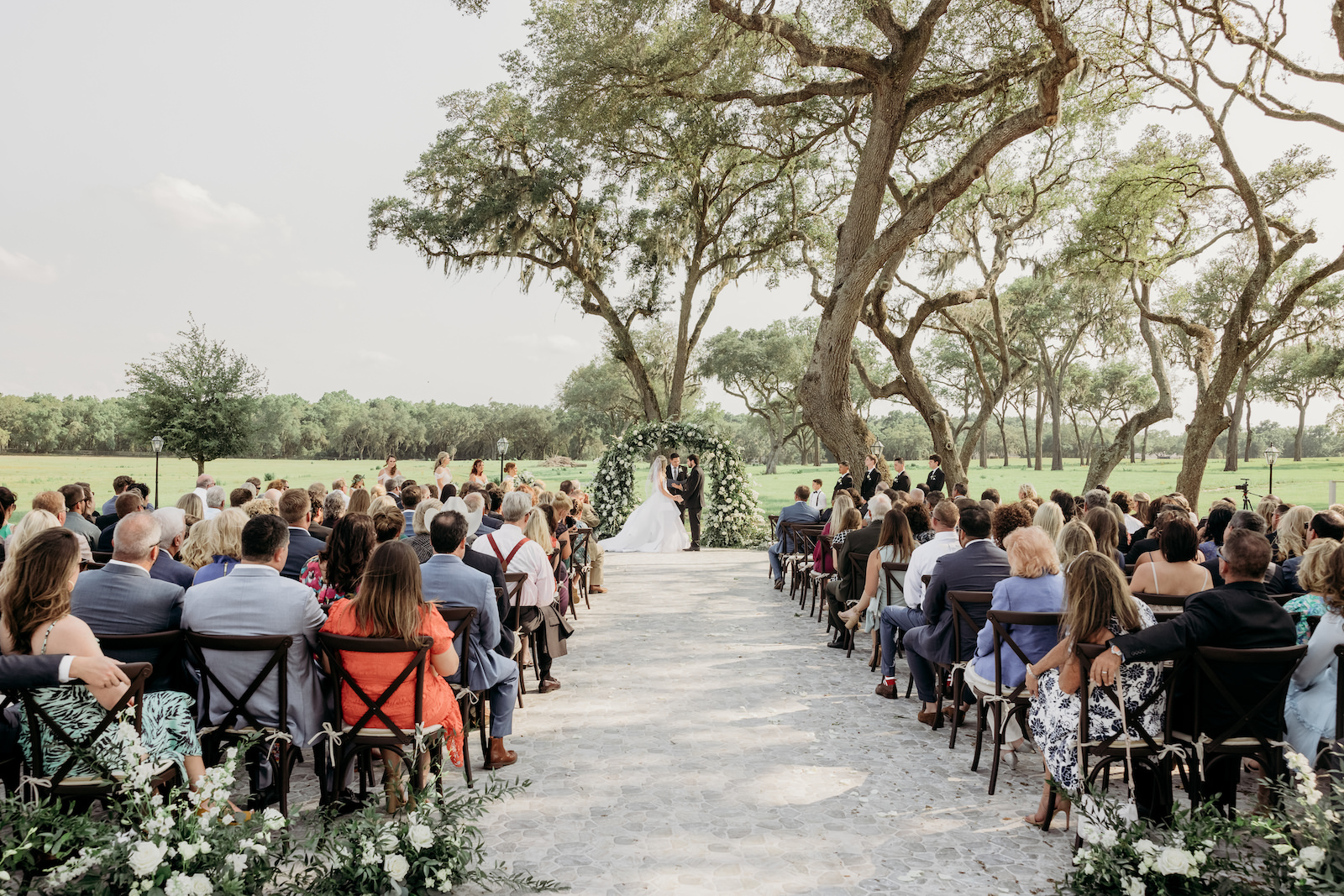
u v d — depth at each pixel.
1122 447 20.50
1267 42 14.30
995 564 4.96
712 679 6.43
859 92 13.15
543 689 6.07
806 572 9.59
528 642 7.40
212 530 4.74
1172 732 3.47
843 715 5.50
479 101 21.39
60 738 2.90
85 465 60.25
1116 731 3.44
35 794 2.92
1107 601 3.40
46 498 5.88
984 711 4.43
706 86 14.68
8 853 2.50
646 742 4.92
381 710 3.60
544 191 21.02
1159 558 5.64
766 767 4.51
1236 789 3.59
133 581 3.59
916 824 3.75
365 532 4.30
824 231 23.19
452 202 21.89
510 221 21.19
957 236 19.95
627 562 15.02
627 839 3.58
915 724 5.31
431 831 2.99
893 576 6.39
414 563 3.65
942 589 4.96
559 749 4.81
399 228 22.08
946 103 14.37
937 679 5.13
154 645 3.39
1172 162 17.03
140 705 3.03
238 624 3.59
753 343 51.53
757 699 5.88
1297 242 15.45
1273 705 3.36
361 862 2.89
